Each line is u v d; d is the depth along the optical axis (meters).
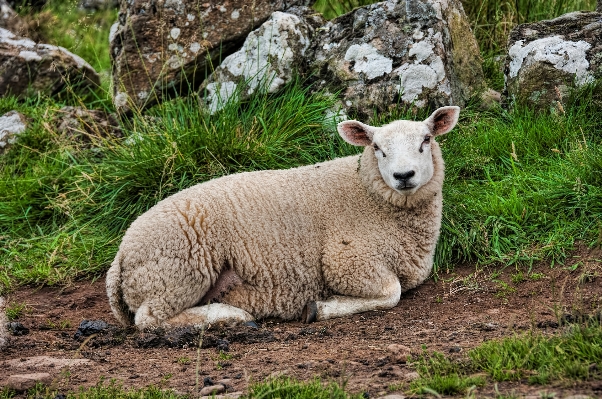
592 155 17.12
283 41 20.75
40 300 17.16
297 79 20.42
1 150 21.84
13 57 24.17
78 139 22.00
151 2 21.72
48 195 20.08
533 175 17.70
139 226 14.61
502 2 23.53
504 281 15.48
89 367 12.05
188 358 12.32
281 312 15.05
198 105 20.11
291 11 21.77
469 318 13.87
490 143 18.83
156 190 18.59
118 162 19.22
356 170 15.59
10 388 11.00
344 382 9.81
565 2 23.44
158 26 21.66
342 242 14.96
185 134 18.80
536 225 16.47
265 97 20.05
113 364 12.22
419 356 11.18
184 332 13.51
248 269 14.70
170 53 21.64
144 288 14.27
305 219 15.05
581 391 9.33
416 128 15.00
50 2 29.92
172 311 14.30
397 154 14.58
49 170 20.66
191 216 14.41
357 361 11.56
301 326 14.59
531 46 19.77
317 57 20.88
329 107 19.88
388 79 19.80
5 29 25.44
